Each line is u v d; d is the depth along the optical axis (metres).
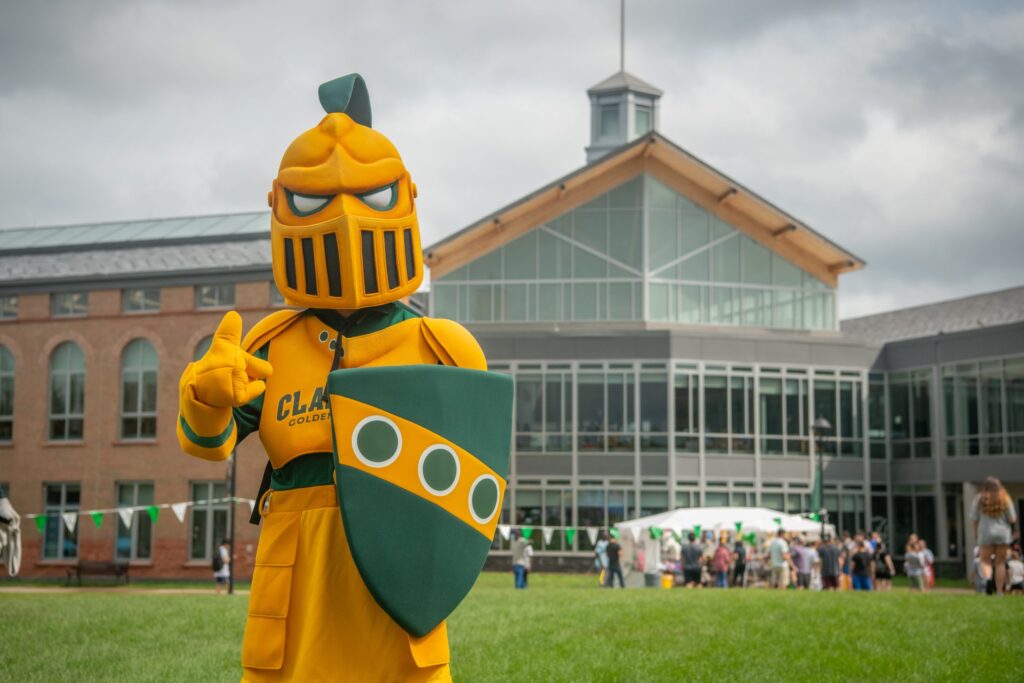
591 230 45.78
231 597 23.52
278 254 6.35
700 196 46.16
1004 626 13.48
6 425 41.66
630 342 44.00
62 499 40.72
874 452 46.53
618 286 45.50
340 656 5.93
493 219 44.91
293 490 6.17
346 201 6.20
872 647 11.95
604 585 33.16
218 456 6.09
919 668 10.55
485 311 45.75
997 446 43.12
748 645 12.36
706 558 34.66
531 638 13.05
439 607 5.95
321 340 6.34
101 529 39.94
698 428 43.84
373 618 5.95
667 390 43.72
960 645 11.96
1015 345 42.72
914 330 49.50
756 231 46.56
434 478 5.97
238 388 5.89
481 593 23.02
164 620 15.78
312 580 5.99
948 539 44.91
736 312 46.12
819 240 45.62
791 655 11.57
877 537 32.56
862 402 46.00
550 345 44.22
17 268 42.22
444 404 6.04
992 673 10.23
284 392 6.26
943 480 44.78
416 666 5.95
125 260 41.25
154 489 39.53
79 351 41.25
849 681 9.99
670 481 43.25
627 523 35.12
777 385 44.94
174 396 39.59
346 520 5.78
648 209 45.66
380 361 6.33
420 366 6.03
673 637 13.16
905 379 46.62
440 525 5.95
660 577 34.28
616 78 58.06
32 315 41.38
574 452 43.66
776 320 46.50
